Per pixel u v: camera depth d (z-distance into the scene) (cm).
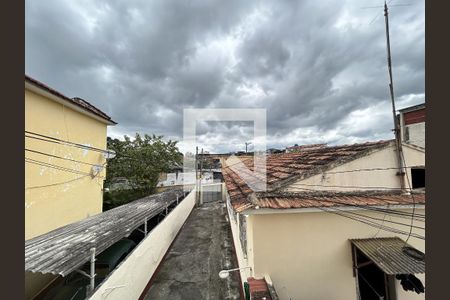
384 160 434
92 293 360
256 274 374
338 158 438
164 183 1925
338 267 386
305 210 363
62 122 728
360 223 393
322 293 379
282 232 383
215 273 652
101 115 912
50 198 675
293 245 382
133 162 1348
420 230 395
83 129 843
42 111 646
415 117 980
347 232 391
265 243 380
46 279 523
